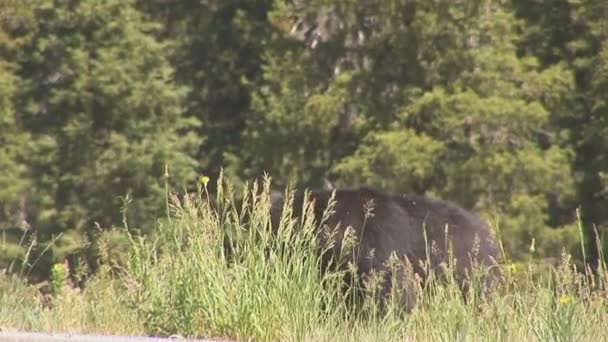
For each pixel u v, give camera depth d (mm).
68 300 39125
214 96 130875
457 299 34625
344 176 107812
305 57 117000
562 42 122000
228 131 128375
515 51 117125
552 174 109250
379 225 42312
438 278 39188
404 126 110812
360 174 107188
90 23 121250
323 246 41469
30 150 118625
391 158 106250
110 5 120938
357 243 41344
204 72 130625
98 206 116562
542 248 105062
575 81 118562
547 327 31828
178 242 37094
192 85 130375
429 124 110438
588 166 116812
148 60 121750
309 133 113625
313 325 34562
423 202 43844
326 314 35375
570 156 113750
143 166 116625
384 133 107500
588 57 119000
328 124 112125
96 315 37031
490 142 109125
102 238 43562
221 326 34906
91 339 32312
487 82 112312
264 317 34719
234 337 34750
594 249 107375
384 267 41625
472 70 112812
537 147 114250
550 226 113688
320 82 116688
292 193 38781
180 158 118125
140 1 132000
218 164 126125
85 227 115062
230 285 35312
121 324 36000
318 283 36250
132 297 36156
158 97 120250
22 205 116438
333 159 113562
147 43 121250
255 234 36312
